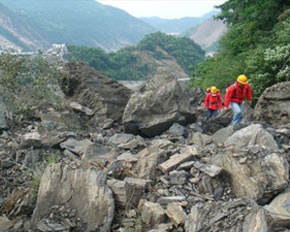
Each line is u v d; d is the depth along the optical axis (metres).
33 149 7.82
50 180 5.61
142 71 103.62
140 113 9.47
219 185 5.52
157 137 9.19
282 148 6.61
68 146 7.96
